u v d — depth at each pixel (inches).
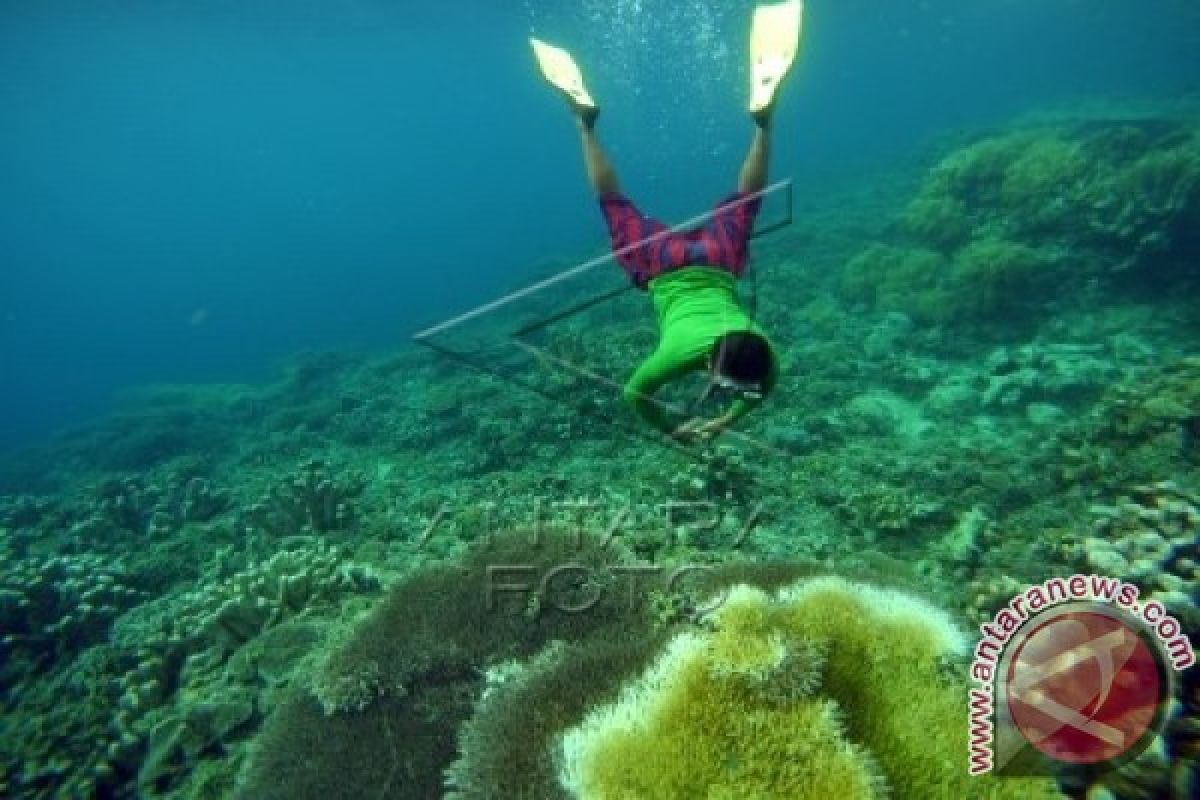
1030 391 357.7
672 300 112.4
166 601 300.7
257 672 215.5
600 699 120.3
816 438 340.8
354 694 165.8
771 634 112.7
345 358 844.6
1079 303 426.0
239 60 2064.5
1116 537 207.5
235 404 745.0
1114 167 512.1
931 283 498.9
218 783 185.8
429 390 566.9
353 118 4648.1
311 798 149.3
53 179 4571.9
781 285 609.6
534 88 4805.6
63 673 265.1
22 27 1304.1
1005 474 277.9
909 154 1198.9
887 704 110.9
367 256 3179.1
